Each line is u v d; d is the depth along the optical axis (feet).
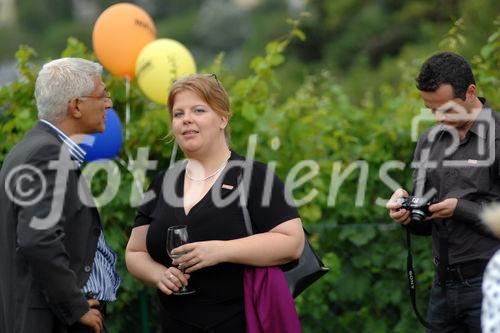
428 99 30.45
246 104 40.81
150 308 41.11
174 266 28.81
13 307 28.04
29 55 41.24
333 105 46.42
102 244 29.99
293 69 193.26
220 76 43.57
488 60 43.47
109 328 40.50
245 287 28.43
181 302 28.96
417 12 194.08
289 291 28.48
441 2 167.32
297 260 29.43
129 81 42.09
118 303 40.40
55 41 482.28
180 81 29.50
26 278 27.86
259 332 28.07
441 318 31.73
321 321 42.34
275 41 42.55
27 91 40.83
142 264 29.86
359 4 209.56
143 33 42.16
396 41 196.44
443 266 31.01
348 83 163.73
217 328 28.50
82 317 27.66
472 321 30.68
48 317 27.86
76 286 27.55
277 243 28.19
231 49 499.10
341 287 42.14
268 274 28.37
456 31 43.60
